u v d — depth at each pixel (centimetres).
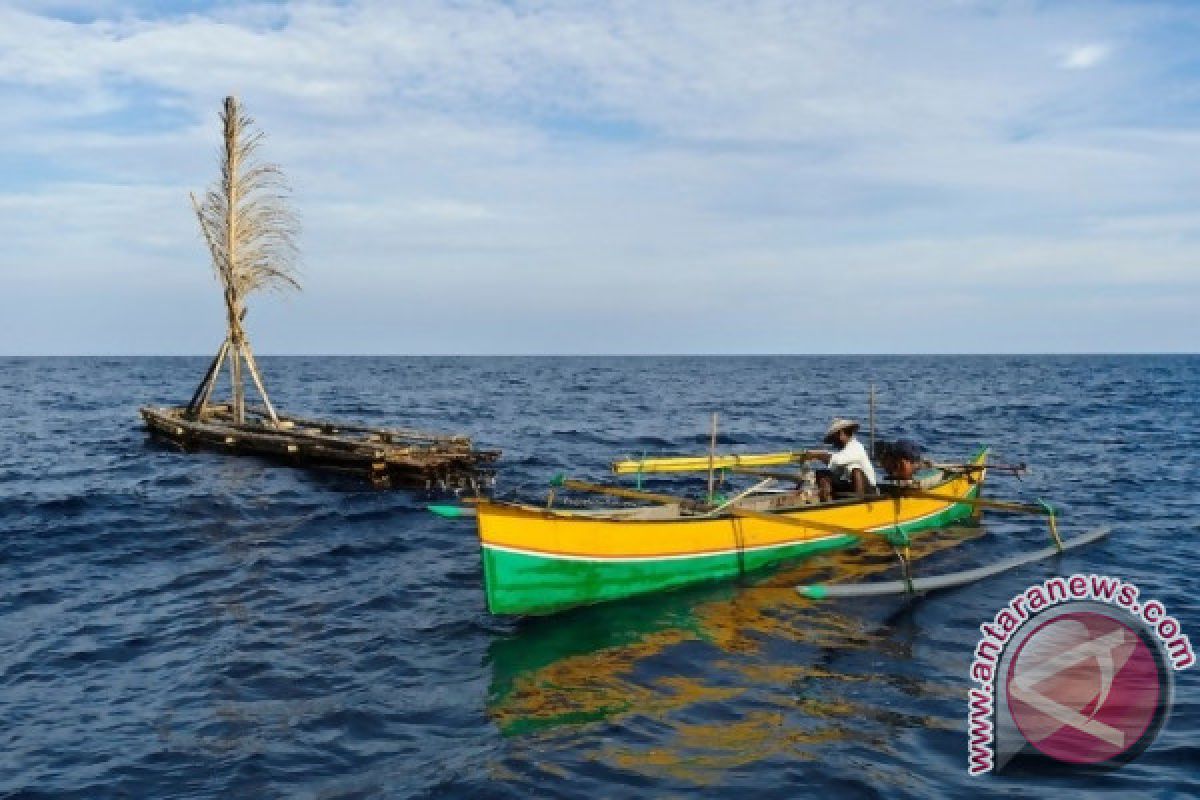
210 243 2047
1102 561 1173
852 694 725
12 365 11894
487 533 858
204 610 940
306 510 1460
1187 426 3166
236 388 2100
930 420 3416
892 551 1223
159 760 610
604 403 4456
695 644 845
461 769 594
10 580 1040
